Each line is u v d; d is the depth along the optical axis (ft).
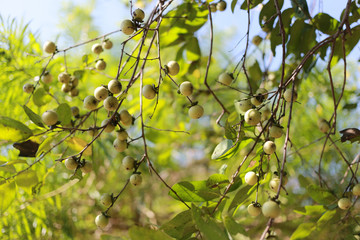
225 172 1.45
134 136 2.10
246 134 1.39
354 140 1.39
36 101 1.60
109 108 1.24
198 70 1.93
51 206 1.81
